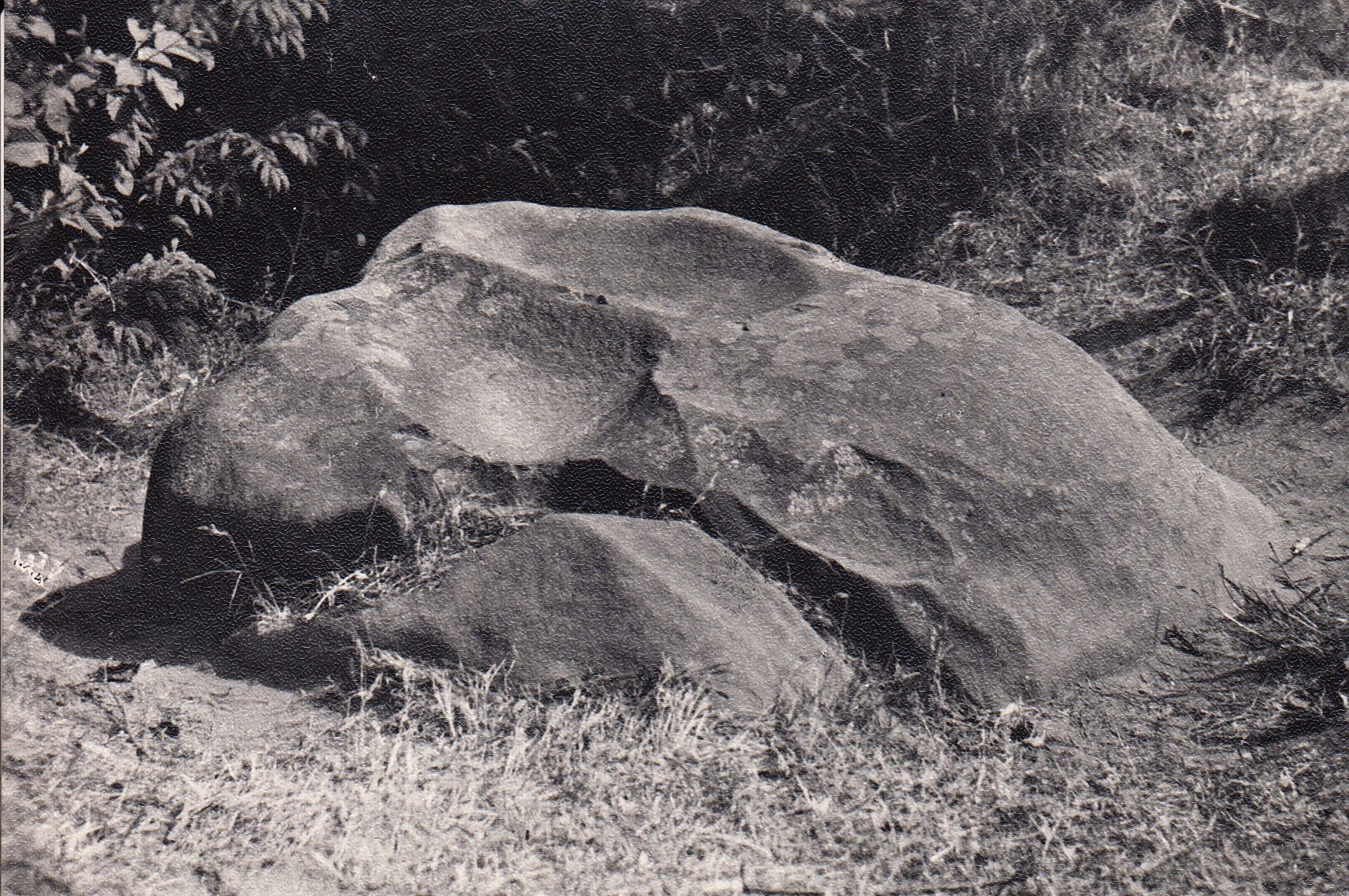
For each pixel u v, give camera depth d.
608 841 2.77
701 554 3.26
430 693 3.07
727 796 2.88
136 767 2.91
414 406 3.45
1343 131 5.84
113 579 3.67
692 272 3.97
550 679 3.04
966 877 2.77
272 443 3.37
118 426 4.46
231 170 4.98
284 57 5.09
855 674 3.20
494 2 5.29
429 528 3.33
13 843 2.65
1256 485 4.30
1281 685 3.32
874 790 2.95
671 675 3.01
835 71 5.72
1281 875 2.81
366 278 3.83
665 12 5.51
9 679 3.16
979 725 3.14
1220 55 6.73
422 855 2.71
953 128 5.64
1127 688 3.32
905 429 3.48
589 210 4.19
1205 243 5.28
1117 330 5.04
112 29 4.73
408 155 5.28
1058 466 3.53
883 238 5.46
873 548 3.31
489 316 3.73
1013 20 5.89
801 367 3.59
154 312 4.82
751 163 5.57
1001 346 3.77
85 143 4.62
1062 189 5.57
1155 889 2.76
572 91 5.41
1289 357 4.71
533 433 3.52
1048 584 3.36
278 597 3.34
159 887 2.60
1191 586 3.56
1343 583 3.76
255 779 2.88
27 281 4.51
